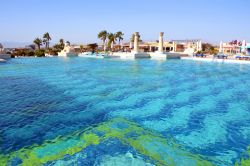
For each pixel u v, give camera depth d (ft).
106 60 123.13
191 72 75.25
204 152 20.56
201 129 25.62
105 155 19.54
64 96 39.17
